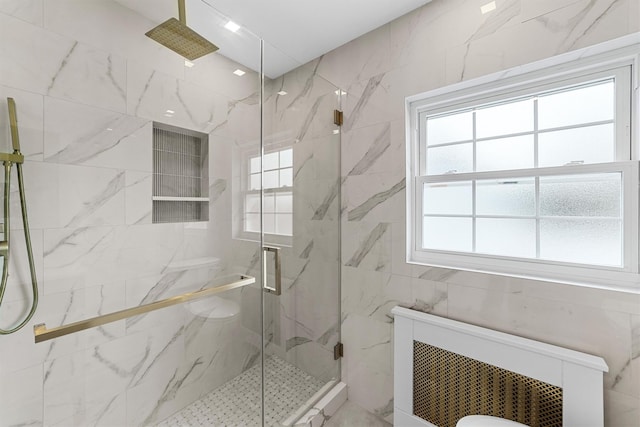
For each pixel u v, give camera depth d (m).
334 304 1.90
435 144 1.67
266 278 1.62
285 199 1.68
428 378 1.51
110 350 1.17
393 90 1.66
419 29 1.56
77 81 1.06
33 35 0.99
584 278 1.21
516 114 1.43
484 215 1.51
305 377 1.75
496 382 1.29
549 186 1.34
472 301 1.40
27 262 0.99
